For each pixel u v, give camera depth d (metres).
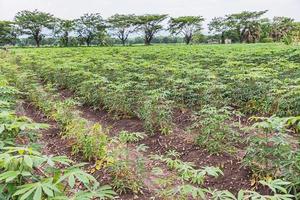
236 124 6.38
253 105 9.27
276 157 5.05
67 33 60.16
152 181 5.41
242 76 8.83
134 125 8.62
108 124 9.10
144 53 21.16
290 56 14.70
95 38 61.56
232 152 6.32
